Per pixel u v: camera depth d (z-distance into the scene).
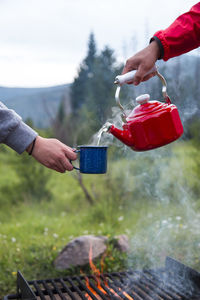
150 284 1.76
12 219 4.52
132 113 1.32
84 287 1.70
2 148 6.28
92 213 4.36
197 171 4.80
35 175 5.50
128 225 3.84
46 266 2.70
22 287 1.61
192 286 1.69
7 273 2.63
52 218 4.50
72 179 6.89
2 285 2.43
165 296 1.61
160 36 1.23
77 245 2.68
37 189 5.47
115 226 3.84
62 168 1.25
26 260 2.86
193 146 4.88
